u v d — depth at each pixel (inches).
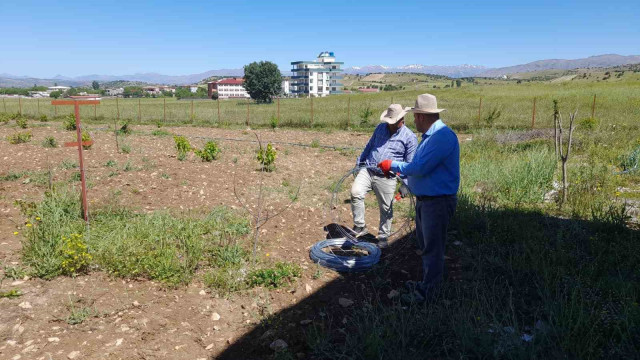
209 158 409.4
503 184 297.4
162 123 970.1
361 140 651.5
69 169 353.1
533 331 128.7
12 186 294.0
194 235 201.3
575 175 320.5
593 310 132.4
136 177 327.3
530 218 234.7
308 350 129.5
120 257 173.8
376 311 146.4
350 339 130.0
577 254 184.2
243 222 231.8
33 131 660.1
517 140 502.0
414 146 188.1
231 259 183.6
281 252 200.7
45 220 198.5
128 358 123.1
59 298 149.6
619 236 201.6
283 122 898.7
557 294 142.6
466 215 229.9
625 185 302.0
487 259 184.2
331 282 173.2
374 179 198.4
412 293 152.9
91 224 213.6
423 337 130.6
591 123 589.6
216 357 127.0
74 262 166.4
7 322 134.2
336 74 7790.4
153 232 204.4
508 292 156.6
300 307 153.9
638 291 144.2
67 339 129.3
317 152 510.6
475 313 140.5
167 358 124.6
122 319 141.3
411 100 1769.2
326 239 216.1
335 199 293.4
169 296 157.4
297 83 7721.5
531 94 1621.6
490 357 120.4
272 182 335.0
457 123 799.1
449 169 140.0
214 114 1168.2
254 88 3395.7
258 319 146.5
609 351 117.1
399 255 199.9
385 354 122.9
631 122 655.8
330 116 1036.5
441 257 148.2
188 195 285.6
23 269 165.3
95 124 928.9
